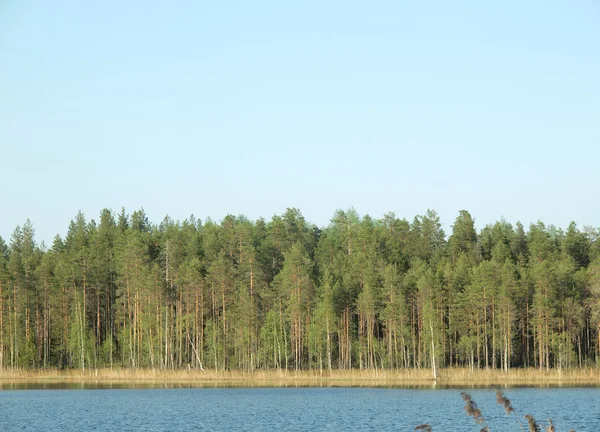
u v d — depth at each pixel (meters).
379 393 82.56
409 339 115.69
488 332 110.00
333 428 53.81
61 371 113.06
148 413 63.97
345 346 118.12
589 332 121.94
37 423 57.59
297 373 110.81
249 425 55.75
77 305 117.94
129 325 119.19
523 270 122.62
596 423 55.19
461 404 69.62
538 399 73.12
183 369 115.56
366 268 122.94
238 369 116.75
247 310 112.81
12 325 118.06
